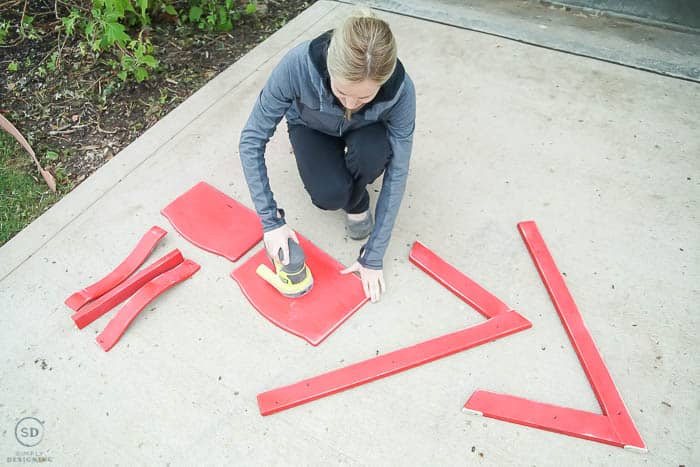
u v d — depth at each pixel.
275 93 1.48
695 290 1.80
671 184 2.10
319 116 1.55
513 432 1.52
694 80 2.49
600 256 1.89
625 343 1.68
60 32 2.77
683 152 2.21
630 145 2.24
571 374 1.63
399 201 1.62
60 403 1.62
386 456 1.49
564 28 2.79
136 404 1.61
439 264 1.87
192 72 2.66
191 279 1.88
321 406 1.58
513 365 1.65
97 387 1.64
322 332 1.73
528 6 2.95
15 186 2.22
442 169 2.18
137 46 2.68
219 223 2.03
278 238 1.66
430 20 2.86
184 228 2.01
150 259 1.94
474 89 2.50
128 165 2.24
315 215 2.05
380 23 1.17
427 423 1.54
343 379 1.61
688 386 1.59
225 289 1.85
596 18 2.85
